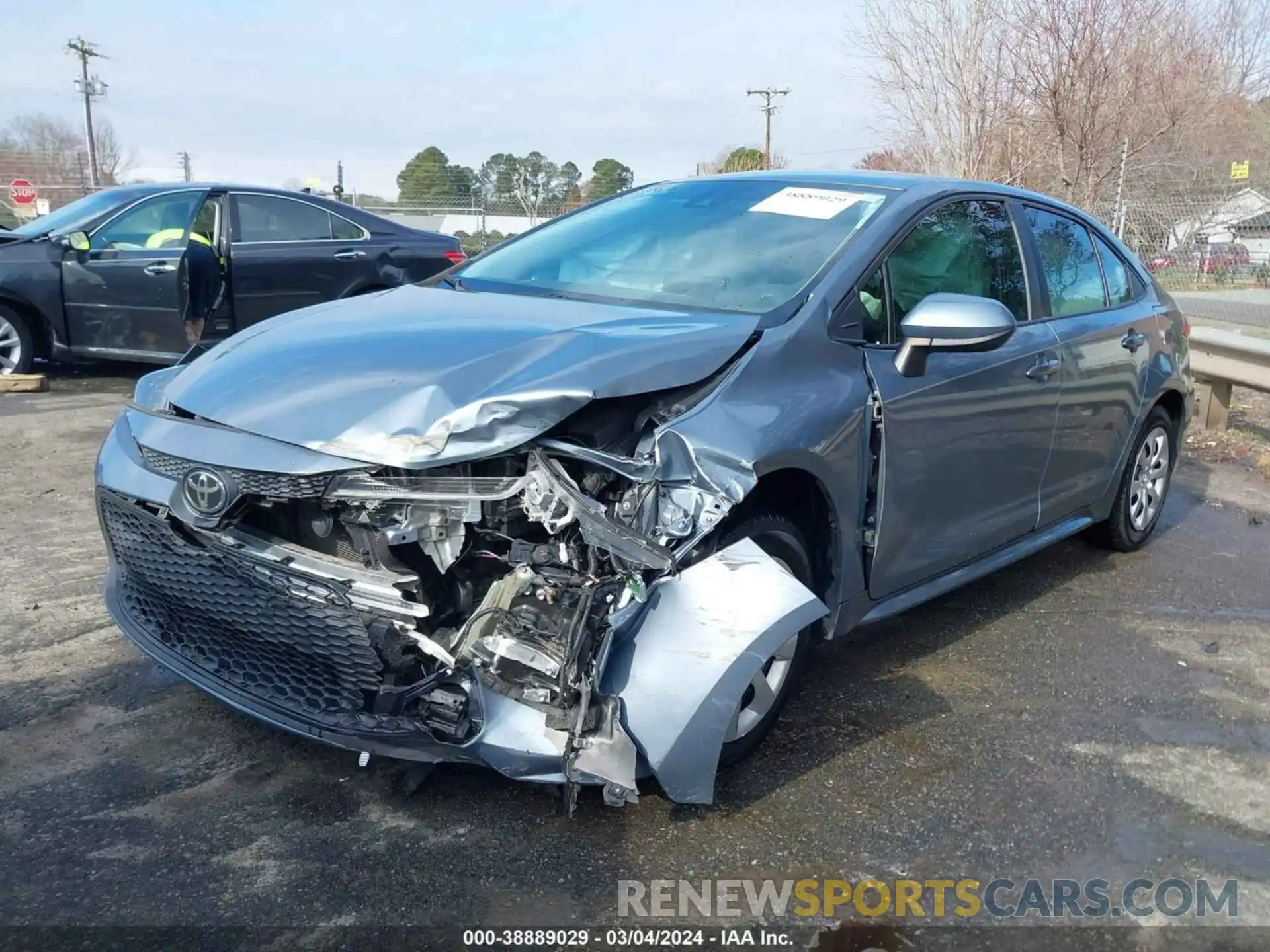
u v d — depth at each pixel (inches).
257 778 121.3
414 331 122.4
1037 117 561.3
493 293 147.7
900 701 148.6
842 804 122.5
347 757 126.2
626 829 115.3
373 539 105.1
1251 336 355.6
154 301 323.3
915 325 133.1
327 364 115.0
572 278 152.4
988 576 202.7
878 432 135.0
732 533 118.3
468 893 104.0
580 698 104.3
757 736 127.6
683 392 116.4
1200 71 558.3
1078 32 537.0
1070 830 120.4
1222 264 512.4
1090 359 181.6
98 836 109.8
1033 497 174.7
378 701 106.0
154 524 115.6
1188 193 548.1
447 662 103.5
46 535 197.5
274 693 114.0
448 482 102.6
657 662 107.6
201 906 100.3
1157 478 219.5
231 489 107.4
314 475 104.0
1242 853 118.0
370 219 371.2
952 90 580.4
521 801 119.0
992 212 170.9
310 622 107.0
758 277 140.8
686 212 163.0
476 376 108.3
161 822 112.6
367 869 106.5
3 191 1090.1
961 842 116.8
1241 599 195.9
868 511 137.4
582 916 101.7
